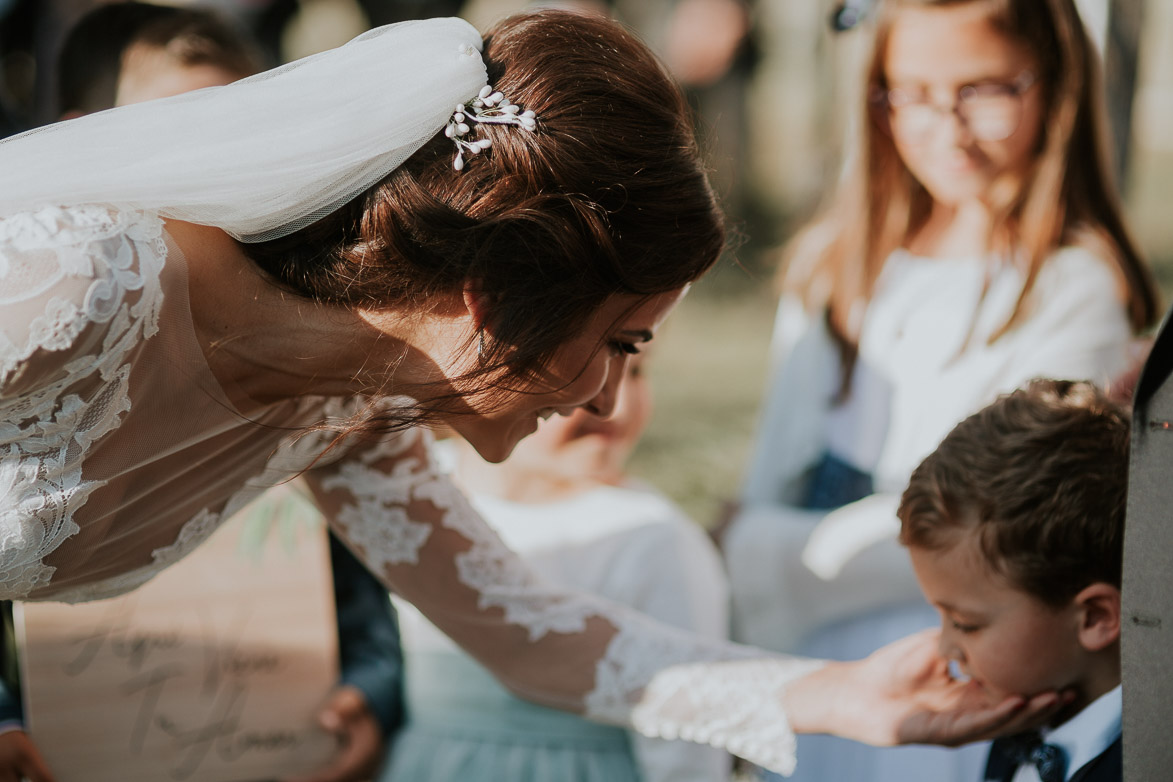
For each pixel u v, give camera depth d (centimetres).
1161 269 674
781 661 194
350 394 164
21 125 571
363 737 223
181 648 207
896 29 256
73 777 199
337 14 1143
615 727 241
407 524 195
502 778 236
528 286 142
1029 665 167
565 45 147
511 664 200
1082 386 177
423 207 139
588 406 168
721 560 270
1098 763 157
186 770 206
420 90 139
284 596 213
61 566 161
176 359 146
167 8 280
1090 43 253
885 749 242
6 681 205
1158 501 123
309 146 136
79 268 132
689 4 846
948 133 251
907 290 266
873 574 244
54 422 141
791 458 278
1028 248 252
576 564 249
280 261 147
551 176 139
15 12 581
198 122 139
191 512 179
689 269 148
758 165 953
